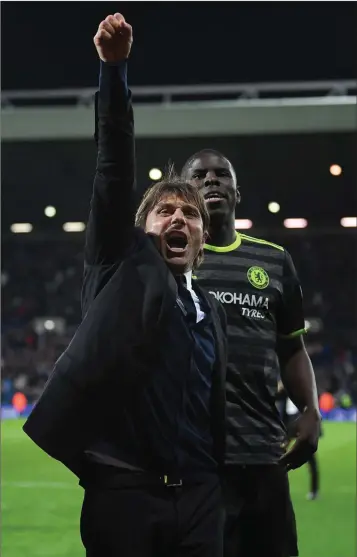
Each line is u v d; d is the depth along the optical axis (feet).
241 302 12.97
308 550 23.94
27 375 106.52
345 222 79.87
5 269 124.06
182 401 9.25
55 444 8.97
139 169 70.64
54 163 75.15
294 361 13.89
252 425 12.63
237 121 65.26
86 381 8.96
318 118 64.69
